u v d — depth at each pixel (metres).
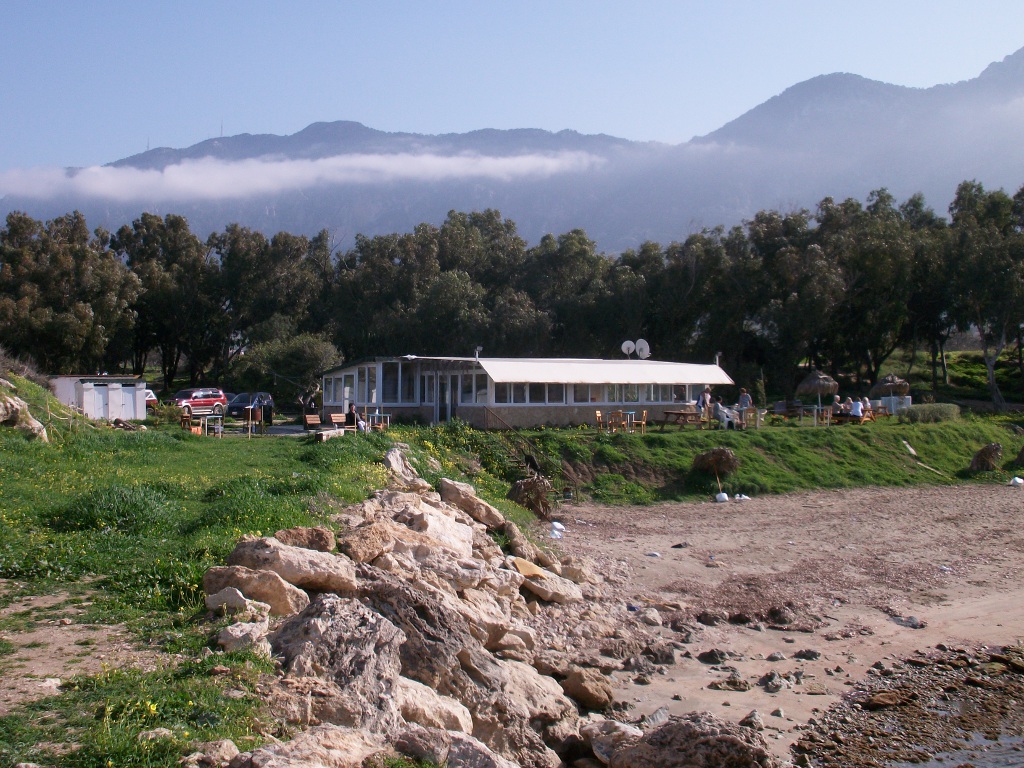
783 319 62.22
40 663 8.90
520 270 81.38
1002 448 42.12
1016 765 10.70
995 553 23.05
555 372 42.88
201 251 82.31
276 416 57.44
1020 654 15.05
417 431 33.56
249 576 10.96
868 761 10.79
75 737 7.11
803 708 12.45
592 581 19.08
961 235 65.00
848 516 28.66
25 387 29.88
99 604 11.04
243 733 7.60
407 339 70.00
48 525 14.73
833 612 17.48
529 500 27.22
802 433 39.09
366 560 13.70
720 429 40.56
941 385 69.69
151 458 23.95
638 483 32.88
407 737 8.11
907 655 14.96
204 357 79.69
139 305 75.62
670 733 9.18
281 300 78.31
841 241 64.88
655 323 70.81
